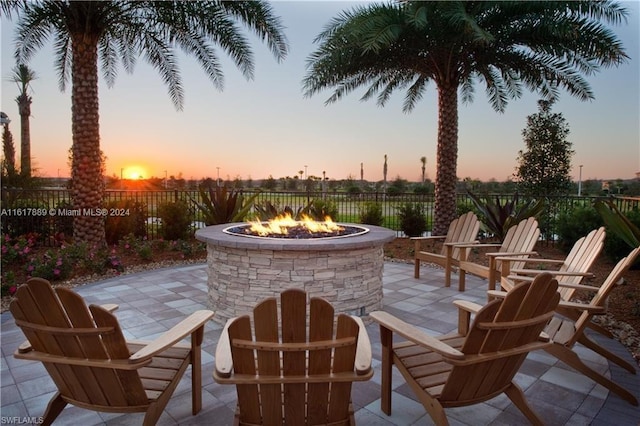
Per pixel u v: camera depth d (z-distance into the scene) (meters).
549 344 1.98
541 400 2.45
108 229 8.06
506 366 1.93
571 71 8.27
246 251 3.64
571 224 7.34
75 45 7.03
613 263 6.41
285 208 7.99
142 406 1.86
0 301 4.48
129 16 7.40
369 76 9.41
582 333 2.75
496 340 1.78
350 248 3.59
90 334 1.66
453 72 8.59
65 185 10.36
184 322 2.16
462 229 5.64
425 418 2.27
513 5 7.10
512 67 8.49
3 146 18.44
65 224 8.16
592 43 7.15
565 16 7.11
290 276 3.55
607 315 4.07
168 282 5.50
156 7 7.29
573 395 2.52
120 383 1.79
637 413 2.31
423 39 7.70
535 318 1.85
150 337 3.48
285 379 1.62
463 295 4.91
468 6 7.38
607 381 2.46
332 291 3.66
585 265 3.46
